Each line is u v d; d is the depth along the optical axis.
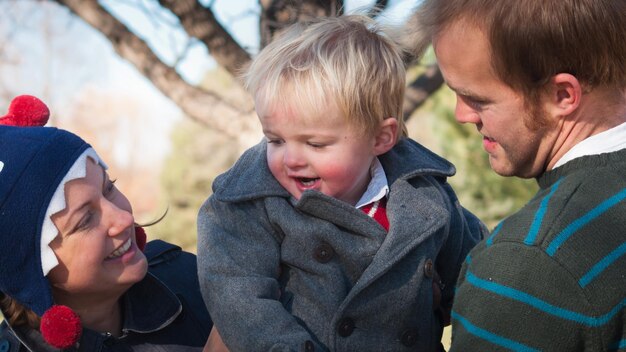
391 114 2.00
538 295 1.38
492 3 1.41
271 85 1.88
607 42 1.38
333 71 1.87
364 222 1.93
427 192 2.04
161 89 3.80
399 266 1.93
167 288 2.02
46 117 1.96
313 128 1.87
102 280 1.83
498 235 1.46
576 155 1.46
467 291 1.47
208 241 1.92
